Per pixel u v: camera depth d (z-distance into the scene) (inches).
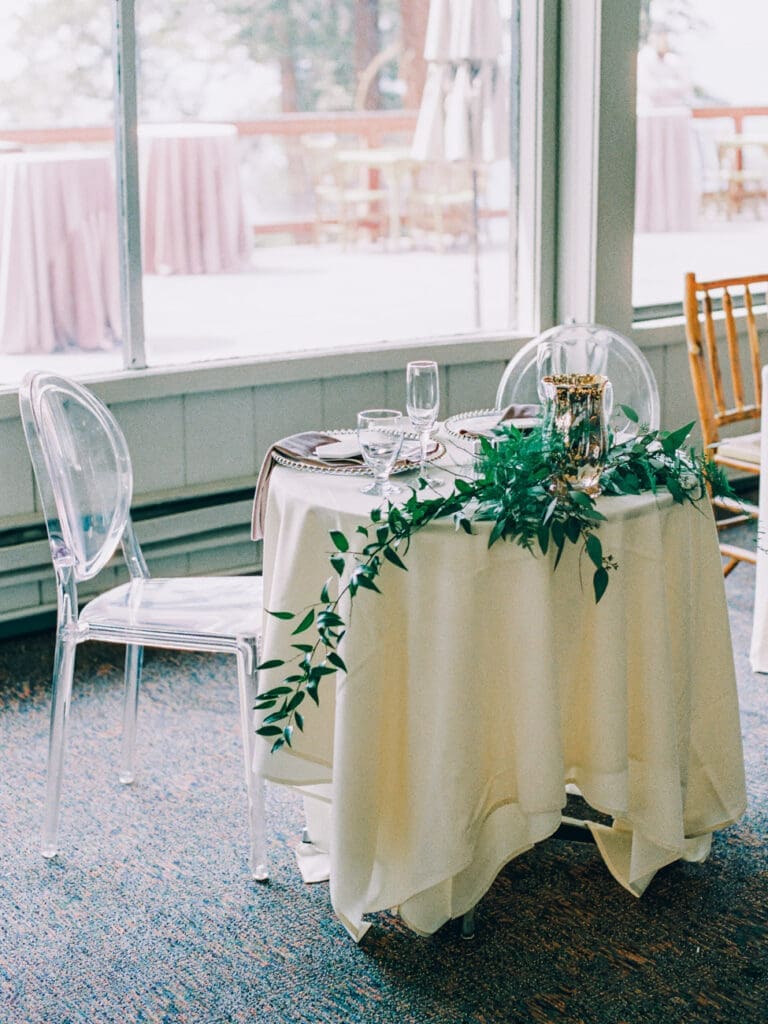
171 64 146.4
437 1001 76.0
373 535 77.1
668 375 170.6
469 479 85.1
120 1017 74.9
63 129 138.8
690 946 81.0
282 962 80.0
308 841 92.0
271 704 77.3
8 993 77.1
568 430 79.0
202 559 145.3
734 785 89.0
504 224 161.8
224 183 152.3
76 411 93.4
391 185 161.9
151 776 104.9
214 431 143.4
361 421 81.0
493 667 77.9
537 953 80.4
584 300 159.3
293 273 159.2
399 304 163.6
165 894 87.7
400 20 157.8
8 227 138.9
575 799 98.3
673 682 83.5
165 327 151.9
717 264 184.1
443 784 76.5
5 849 93.6
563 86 154.9
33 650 131.5
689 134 177.3
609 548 77.8
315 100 156.7
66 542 89.3
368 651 76.6
